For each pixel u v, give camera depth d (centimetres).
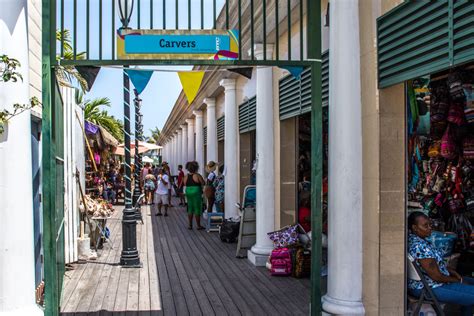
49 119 454
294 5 665
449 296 454
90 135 1544
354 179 497
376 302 470
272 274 750
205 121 1894
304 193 840
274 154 834
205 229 1286
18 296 403
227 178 1232
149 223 1424
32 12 606
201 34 461
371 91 478
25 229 409
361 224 499
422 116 505
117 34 455
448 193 526
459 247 527
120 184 2267
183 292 670
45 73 450
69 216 825
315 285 493
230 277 748
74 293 670
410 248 467
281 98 809
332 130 509
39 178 635
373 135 475
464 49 336
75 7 451
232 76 1219
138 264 845
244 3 743
